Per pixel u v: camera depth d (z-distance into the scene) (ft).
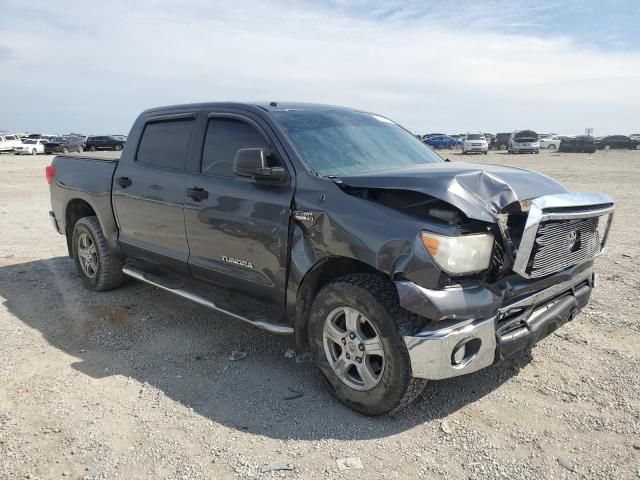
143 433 10.41
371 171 12.05
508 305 10.43
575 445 9.87
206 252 13.79
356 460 9.52
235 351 14.05
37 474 9.21
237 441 10.14
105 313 16.87
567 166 86.74
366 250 10.15
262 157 11.59
